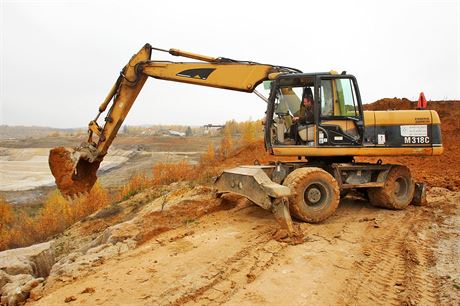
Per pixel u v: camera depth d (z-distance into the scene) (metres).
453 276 5.06
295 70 8.95
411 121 8.55
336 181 7.97
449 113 19.27
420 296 4.60
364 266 5.58
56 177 8.55
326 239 6.77
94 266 6.01
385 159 16.52
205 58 8.99
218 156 20.73
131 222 8.20
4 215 21.36
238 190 8.21
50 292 5.23
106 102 9.10
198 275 5.37
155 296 4.81
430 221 7.91
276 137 8.48
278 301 4.59
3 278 6.16
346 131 8.27
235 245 6.54
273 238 6.81
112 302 4.70
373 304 4.49
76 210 16.28
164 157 40.47
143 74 9.09
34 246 9.06
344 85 8.29
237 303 4.55
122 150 55.28
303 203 7.60
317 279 5.16
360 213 8.70
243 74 8.84
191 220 8.35
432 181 12.41
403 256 5.93
